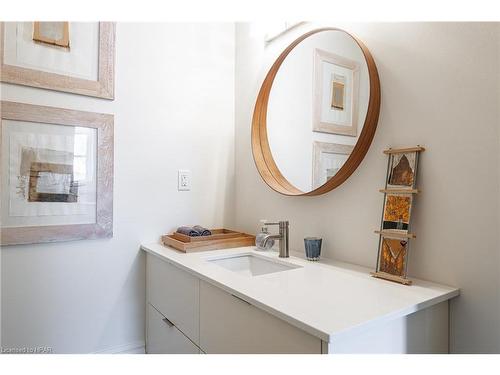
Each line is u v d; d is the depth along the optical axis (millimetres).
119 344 1673
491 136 957
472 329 992
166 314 1509
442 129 1065
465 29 1016
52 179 1481
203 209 1932
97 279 1608
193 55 1899
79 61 1548
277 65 1706
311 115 1505
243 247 1707
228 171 2025
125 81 1677
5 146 1383
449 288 1028
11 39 1397
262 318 929
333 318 799
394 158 1174
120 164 1662
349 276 1163
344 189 1380
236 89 2043
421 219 1118
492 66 956
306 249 1411
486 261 966
